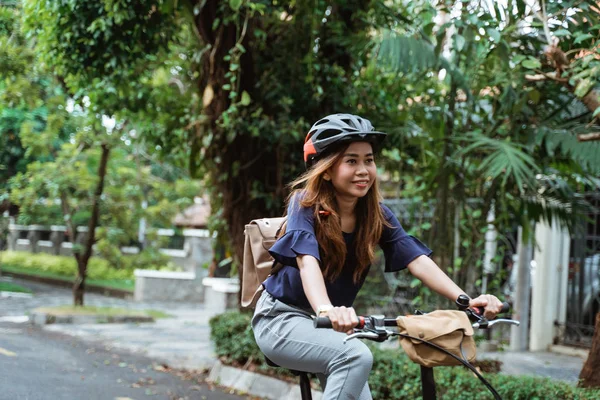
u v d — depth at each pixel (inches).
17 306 614.9
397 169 340.8
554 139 241.9
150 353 386.9
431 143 284.8
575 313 394.9
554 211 286.7
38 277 917.2
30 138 537.3
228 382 301.9
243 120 295.3
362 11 292.7
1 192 605.3
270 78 300.5
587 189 333.4
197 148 312.8
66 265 943.7
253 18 297.0
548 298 399.5
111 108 338.0
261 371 294.8
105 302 702.5
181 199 605.3
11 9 357.1
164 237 713.0
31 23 287.7
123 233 591.2
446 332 108.9
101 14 266.7
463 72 263.9
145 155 557.3
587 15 220.4
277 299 124.4
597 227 384.8
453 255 287.6
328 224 119.3
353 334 103.0
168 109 338.0
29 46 351.3
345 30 304.3
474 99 262.7
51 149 551.5
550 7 223.1
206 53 298.4
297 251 115.3
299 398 263.4
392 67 248.5
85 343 414.6
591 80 191.0
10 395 251.6
